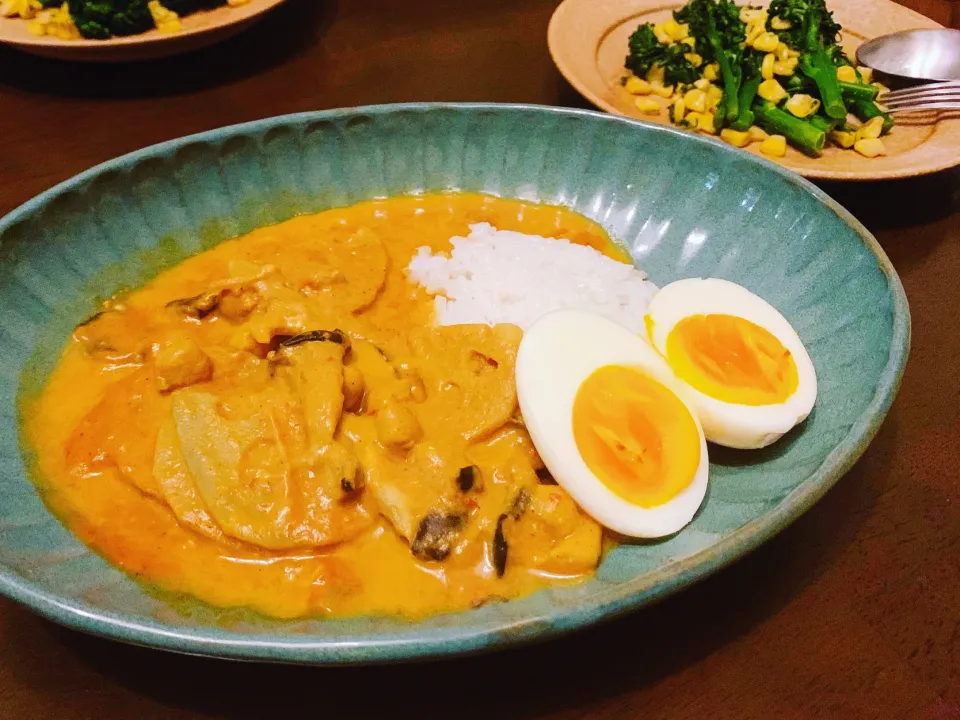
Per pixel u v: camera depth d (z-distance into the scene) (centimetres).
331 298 22
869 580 16
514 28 37
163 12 31
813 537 17
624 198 25
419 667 15
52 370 20
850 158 28
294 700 14
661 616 16
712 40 30
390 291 23
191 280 23
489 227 25
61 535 17
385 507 17
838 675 15
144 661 15
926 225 26
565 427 17
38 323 20
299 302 21
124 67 33
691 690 15
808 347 20
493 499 17
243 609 16
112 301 22
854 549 17
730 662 15
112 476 18
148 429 18
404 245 25
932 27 34
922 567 17
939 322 22
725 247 23
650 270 24
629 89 31
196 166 23
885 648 15
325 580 16
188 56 34
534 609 15
